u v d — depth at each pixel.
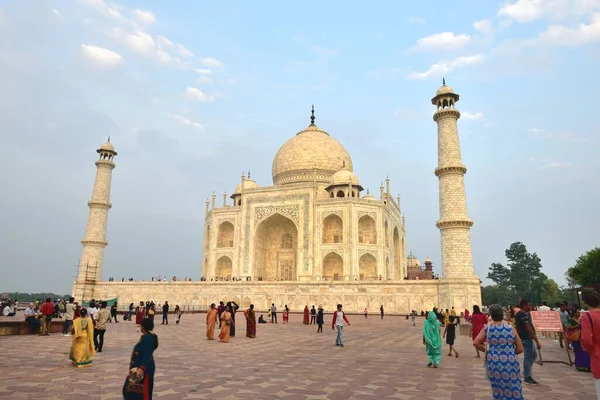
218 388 14.78
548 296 142.25
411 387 15.50
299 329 42.25
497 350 10.48
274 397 13.64
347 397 13.80
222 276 93.06
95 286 83.06
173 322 49.84
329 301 68.94
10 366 18.81
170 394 13.84
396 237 101.25
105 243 87.31
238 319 55.91
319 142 105.31
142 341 10.33
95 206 87.50
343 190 91.25
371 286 67.00
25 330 33.47
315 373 17.92
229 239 96.00
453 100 66.38
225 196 98.19
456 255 60.69
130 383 9.80
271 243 94.31
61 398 13.21
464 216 61.81
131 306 56.22
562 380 17.64
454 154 63.69
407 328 43.69
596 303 10.12
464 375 18.06
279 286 72.31
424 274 126.19
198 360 21.16
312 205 85.75
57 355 22.23
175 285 78.56
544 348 29.52
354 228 82.38
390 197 93.38
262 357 22.52
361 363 20.97
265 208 89.62
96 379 16.19
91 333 19.47
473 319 25.28
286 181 102.50
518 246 143.88
